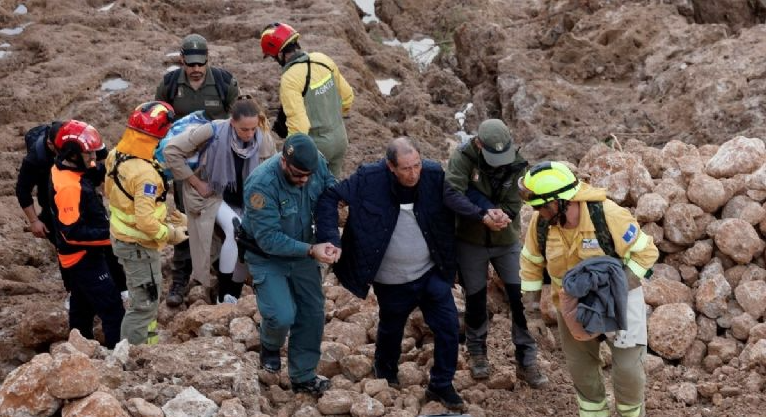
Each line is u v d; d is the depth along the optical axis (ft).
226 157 31.07
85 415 23.39
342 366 29.35
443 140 51.55
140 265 29.91
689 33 54.49
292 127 34.99
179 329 31.89
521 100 53.11
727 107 47.80
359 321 31.89
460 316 31.58
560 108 52.13
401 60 59.72
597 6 59.36
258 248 26.30
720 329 32.27
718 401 29.07
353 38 59.98
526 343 29.60
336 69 36.50
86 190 29.86
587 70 55.26
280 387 28.58
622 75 55.11
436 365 27.55
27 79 51.57
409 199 26.30
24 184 32.94
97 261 30.63
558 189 23.81
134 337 30.35
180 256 35.12
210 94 36.78
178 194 35.29
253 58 55.31
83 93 51.13
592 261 24.20
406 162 25.03
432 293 26.99
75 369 23.85
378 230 26.16
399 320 27.73
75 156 29.58
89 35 57.06
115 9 60.13
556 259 24.93
